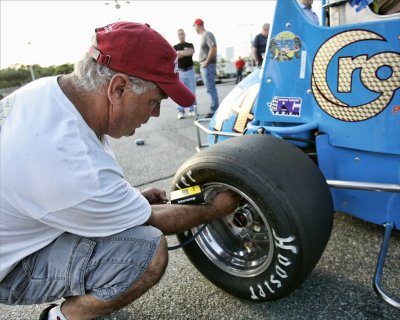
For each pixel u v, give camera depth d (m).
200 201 1.44
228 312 1.48
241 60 18.98
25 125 1.04
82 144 1.05
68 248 1.21
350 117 1.53
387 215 1.60
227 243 1.58
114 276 1.21
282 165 1.28
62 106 1.07
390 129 1.44
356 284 1.54
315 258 1.27
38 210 1.05
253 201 1.27
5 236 1.13
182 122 6.30
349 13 1.58
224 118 2.25
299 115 1.70
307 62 1.60
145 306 1.57
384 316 1.35
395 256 1.69
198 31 5.96
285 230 1.21
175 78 1.13
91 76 1.06
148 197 1.72
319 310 1.42
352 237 1.90
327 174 1.69
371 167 1.57
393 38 1.34
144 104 1.12
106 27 1.11
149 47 1.05
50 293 1.27
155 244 1.22
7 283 1.25
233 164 1.28
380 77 1.41
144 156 4.12
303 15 1.56
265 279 1.38
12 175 1.01
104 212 1.10
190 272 1.79
